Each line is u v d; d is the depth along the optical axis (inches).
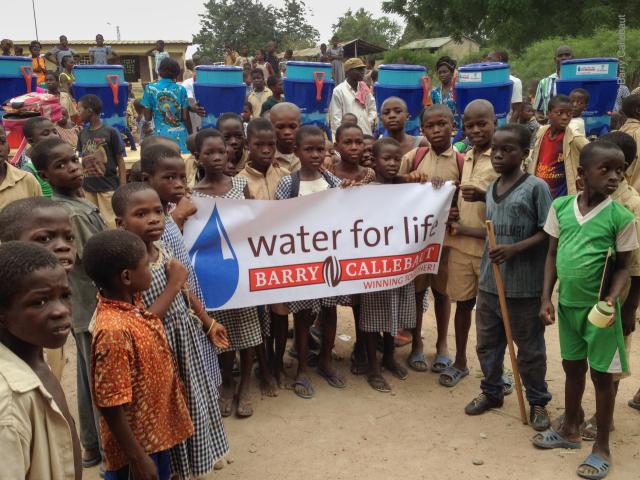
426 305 211.2
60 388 81.7
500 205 160.9
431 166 197.2
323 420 172.9
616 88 314.0
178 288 123.4
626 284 152.1
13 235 104.5
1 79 327.3
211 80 303.1
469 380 196.7
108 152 304.8
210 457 132.4
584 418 167.5
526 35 1174.3
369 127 393.1
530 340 161.3
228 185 178.9
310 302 184.2
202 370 133.1
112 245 104.4
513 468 148.0
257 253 175.3
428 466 149.7
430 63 1352.1
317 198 179.3
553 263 150.0
